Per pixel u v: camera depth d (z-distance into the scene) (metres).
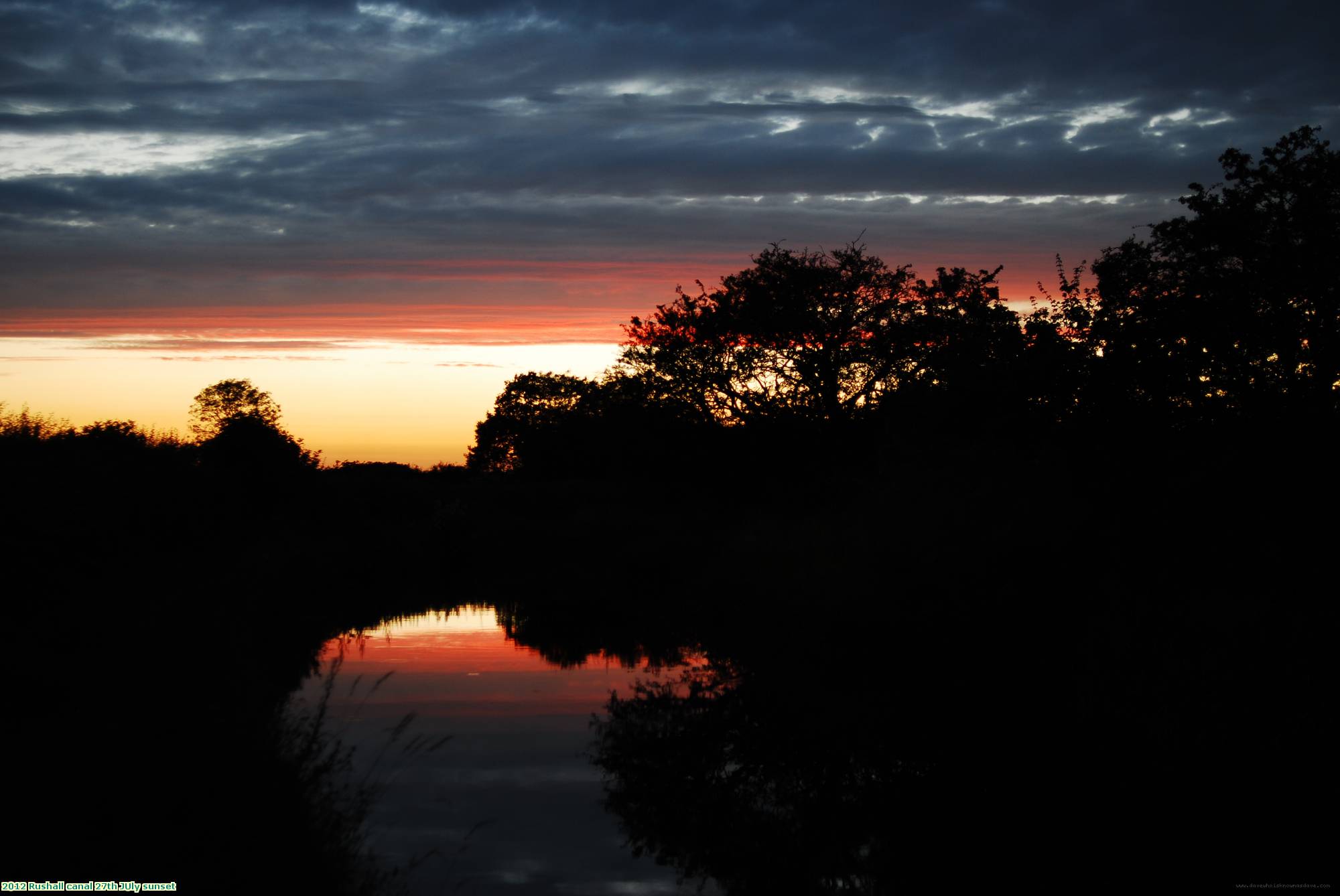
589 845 8.47
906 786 10.39
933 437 19.47
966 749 11.45
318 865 6.04
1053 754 10.99
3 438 10.80
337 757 9.24
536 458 60.38
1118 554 14.89
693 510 36.69
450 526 35.03
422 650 18.31
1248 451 15.45
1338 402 16.08
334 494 35.12
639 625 21.70
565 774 10.50
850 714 13.23
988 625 15.44
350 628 21.05
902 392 22.56
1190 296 18.50
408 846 8.14
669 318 34.66
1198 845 8.37
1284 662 10.34
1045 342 18.61
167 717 7.28
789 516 29.02
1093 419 17.39
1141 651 11.86
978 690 14.02
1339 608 11.23
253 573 16.55
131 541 11.76
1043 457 16.97
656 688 15.15
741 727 12.72
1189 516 14.93
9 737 6.34
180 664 8.70
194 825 5.82
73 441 12.35
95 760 6.27
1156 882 7.76
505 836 8.54
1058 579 15.24
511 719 12.92
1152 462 16.06
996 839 8.80
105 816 5.68
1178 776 9.65
